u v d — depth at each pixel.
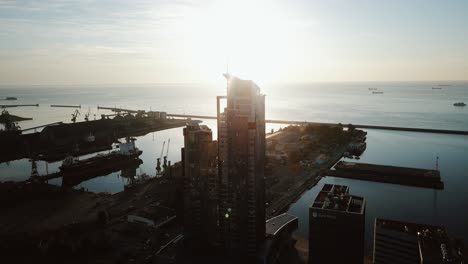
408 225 188.00
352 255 181.50
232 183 197.00
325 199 193.75
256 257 198.62
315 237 187.75
